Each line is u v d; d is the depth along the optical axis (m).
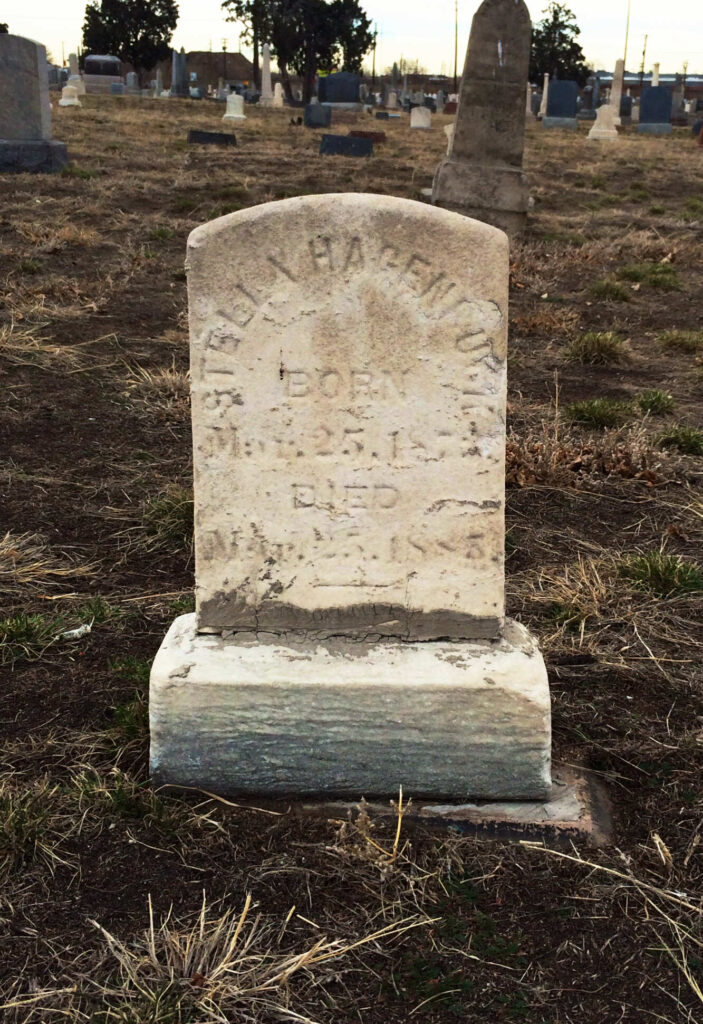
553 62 58.97
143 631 4.04
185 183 14.75
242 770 3.04
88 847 2.82
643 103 36.66
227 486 3.04
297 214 2.81
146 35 59.91
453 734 2.98
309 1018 2.31
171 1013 2.26
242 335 2.91
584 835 2.91
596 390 7.51
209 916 2.59
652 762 3.27
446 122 37.59
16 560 4.58
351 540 3.08
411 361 2.94
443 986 2.40
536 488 5.62
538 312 9.47
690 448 6.24
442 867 2.77
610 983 2.42
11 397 6.70
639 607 4.30
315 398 2.96
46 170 14.98
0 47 14.57
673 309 10.12
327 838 2.88
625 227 14.18
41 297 8.96
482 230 2.82
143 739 3.28
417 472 3.02
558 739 3.39
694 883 2.73
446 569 3.10
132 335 8.31
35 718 3.42
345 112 35.41
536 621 4.18
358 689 2.96
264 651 3.07
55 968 2.42
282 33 55.66
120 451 5.99
